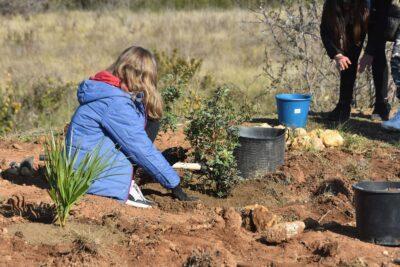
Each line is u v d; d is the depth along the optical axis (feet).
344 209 19.63
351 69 28.58
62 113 40.22
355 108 34.09
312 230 17.76
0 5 100.42
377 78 29.30
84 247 15.30
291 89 37.14
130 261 15.21
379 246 16.71
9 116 36.50
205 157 21.71
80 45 73.46
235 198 21.22
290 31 37.83
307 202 20.72
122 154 19.24
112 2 105.60
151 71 19.72
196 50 69.51
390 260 15.78
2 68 59.16
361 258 15.39
